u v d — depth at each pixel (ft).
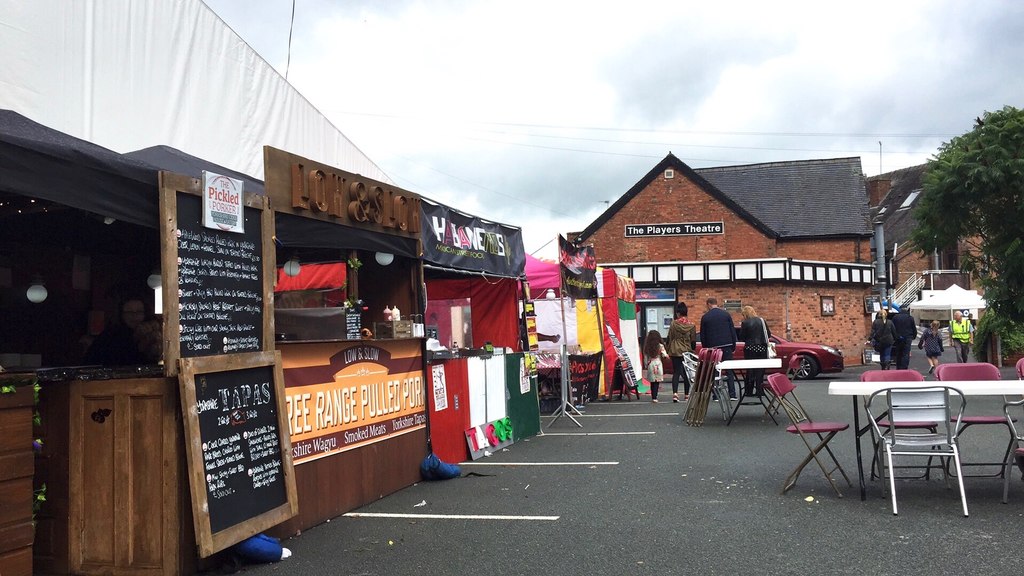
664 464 28.17
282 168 19.88
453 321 39.68
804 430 22.41
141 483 15.70
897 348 66.80
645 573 15.66
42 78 25.50
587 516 20.53
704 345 47.09
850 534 18.10
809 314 91.86
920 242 53.78
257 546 16.62
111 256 29.37
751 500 21.97
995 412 39.86
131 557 15.66
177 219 15.87
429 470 25.85
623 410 48.03
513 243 37.63
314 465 20.07
